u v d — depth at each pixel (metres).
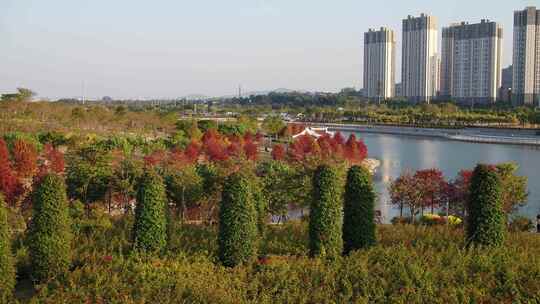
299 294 26.84
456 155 129.50
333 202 32.44
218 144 88.44
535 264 29.64
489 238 33.22
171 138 108.56
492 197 33.31
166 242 33.28
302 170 50.62
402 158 123.81
